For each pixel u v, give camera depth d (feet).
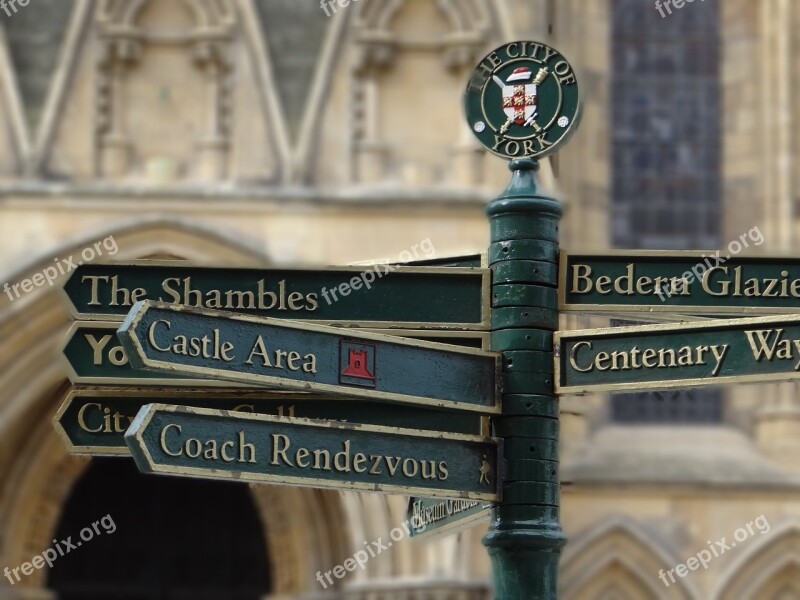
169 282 37.37
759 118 128.98
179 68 119.03
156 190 115.34
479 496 36.40
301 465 34.88
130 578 129.08
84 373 36.81
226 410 35.09
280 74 119.14
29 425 119.65
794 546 120.78
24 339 113.80
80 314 37.06
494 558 36.68
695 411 125.18
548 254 37.65
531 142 38.34
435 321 37.60
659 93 129.70
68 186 114.83
